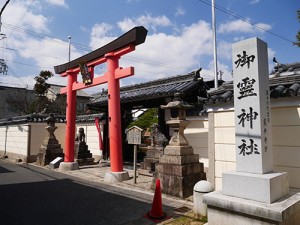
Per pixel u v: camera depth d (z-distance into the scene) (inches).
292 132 190.7
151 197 287.7
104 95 677.9
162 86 503.5
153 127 436.8
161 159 312.8
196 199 219.6
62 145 710.5
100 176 429.7
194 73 458.6
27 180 398.6
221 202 169.2
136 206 255.6
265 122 177.3
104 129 619.2
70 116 509.0
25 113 1286.9
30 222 216.8
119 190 323.0
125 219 220.4
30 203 272.1
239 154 180.2
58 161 532.7
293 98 187.9
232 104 223.9
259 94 175.0
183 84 449.4
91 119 660.1
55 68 553.0
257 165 170.6
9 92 1336.1
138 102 542.3
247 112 179.2
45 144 588.7
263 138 173.0
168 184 294.2
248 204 155.8
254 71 178.2
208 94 246.2
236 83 187.9
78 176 431.8
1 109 1302.9
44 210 248.2
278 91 188.4
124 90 621.3
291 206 153.2
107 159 610.9
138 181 377.4
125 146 636.7
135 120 968.9
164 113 460.4
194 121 393.4
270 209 145.9
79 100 1400.1
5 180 398.9
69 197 294.0
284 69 279.3
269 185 156.0
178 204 257.1
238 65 187.8
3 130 807.1
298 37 495.5
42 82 1208.2
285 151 193.2
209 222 178.9
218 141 237.9
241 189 168.6
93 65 448.5
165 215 224.8
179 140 304.7
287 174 179.6
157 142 424.8
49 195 303.9
